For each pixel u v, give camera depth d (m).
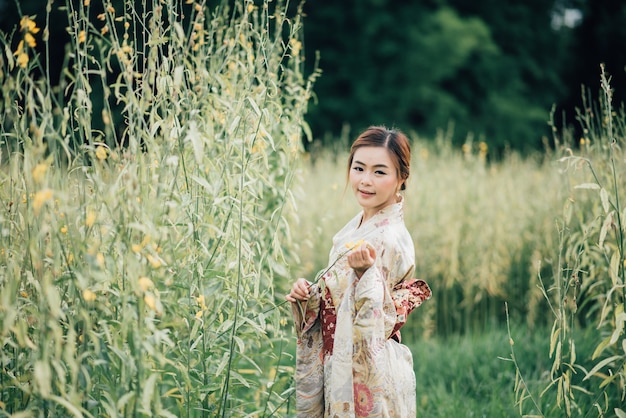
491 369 4.15
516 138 13.95
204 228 2.42
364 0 13.69
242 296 2.38
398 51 13.65
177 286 2.18
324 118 13.44
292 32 2.79
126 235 1.89
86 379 1.83
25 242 2.02
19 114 2.26
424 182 5.89
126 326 1.85
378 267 2.21
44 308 1.82
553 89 15.86
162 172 2.07
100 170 2.04
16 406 2.04
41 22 7.95
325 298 2.29
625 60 16.17
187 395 2.18
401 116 13.40
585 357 3.78
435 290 5.45
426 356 4.44
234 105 2.58
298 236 5.57
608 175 3.36
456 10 14.89
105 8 2.16
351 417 2.09
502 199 5.68
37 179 1.73
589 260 3.39
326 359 2.26
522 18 15.78
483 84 14.38
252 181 2.36
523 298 5.54
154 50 2.19
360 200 2.30
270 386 2.54
